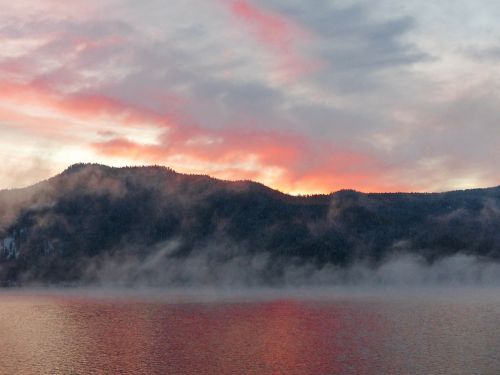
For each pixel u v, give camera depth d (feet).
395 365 396.78
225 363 410.72
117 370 392.47
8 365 408.67
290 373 377.09
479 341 490.90
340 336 526.57
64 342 504.43
